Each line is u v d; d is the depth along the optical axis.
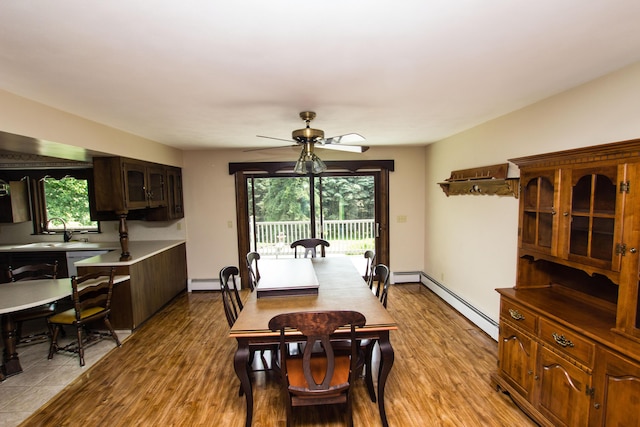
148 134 3.63
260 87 2.09
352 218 5.31
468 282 3.79
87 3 1.12
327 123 3.25
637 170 1.54
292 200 5.25
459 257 4.00
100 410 2.33
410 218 5.22
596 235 1.84
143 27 1.30
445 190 4.21
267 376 2.76
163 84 2.00
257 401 2.42
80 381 2.69
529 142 2.67
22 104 2.20
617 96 1.92
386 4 1.17
